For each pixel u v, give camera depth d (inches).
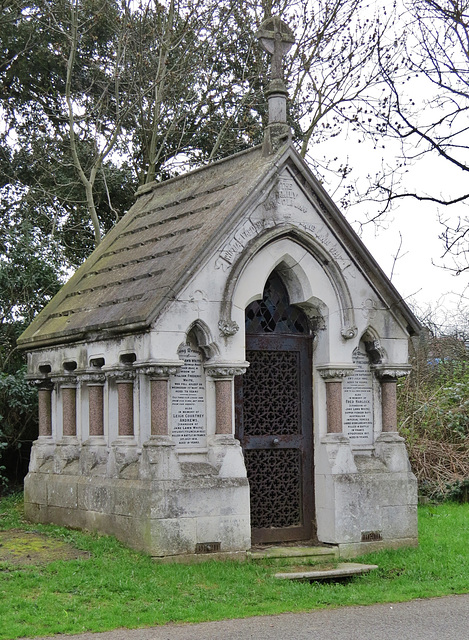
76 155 912.9
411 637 369.7
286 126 565.9
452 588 472.4
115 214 1058.7
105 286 606.2
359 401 579.8
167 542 489.7
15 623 378.6
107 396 572.7
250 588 456.1
